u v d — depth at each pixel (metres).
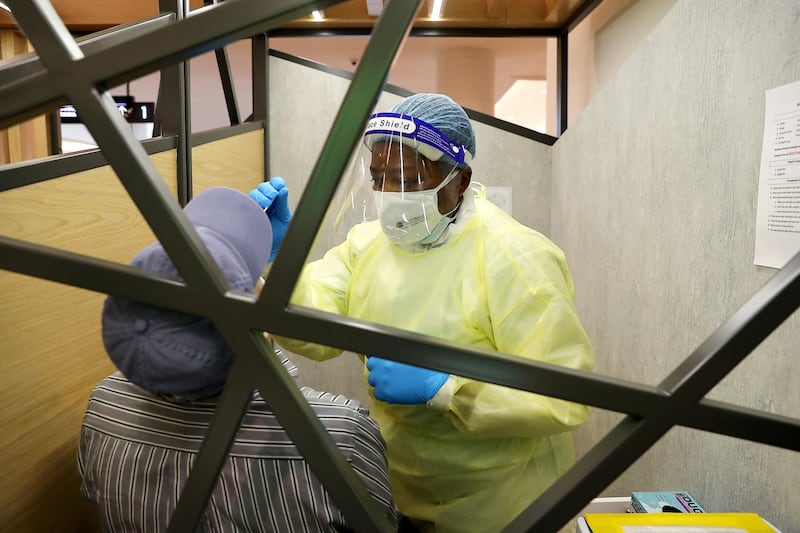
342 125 0.33
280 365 0.37
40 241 0.89
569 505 0.35
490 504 1.18
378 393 1.05
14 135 3.12
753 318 0.34
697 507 1.06
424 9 2.68
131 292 0.36
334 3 0.33
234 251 0.64
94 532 1.06
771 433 0.35
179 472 0.69
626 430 0.36
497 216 1.25
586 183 2.17
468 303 1.15
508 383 0.35
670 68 1.42
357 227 1.44
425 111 1.16
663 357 1.46
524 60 6.02
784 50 0.96
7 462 0.81
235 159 2.16
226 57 2.17
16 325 0.82
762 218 1.02
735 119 1.12
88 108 0.35
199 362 0.56
